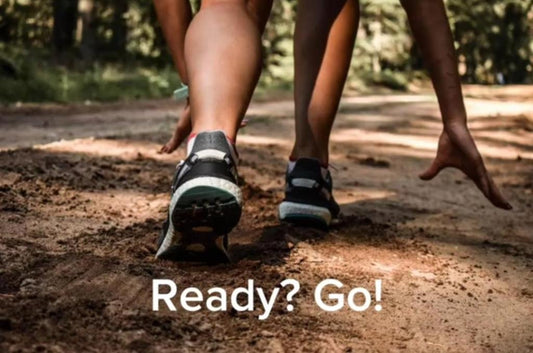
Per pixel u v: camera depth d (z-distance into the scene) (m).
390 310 1.91
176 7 2.22
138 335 1.48
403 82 26.88
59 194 2.97
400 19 28.50
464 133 2.24
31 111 9.60
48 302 1.60
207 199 1.83
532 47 38.50
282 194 3.63
